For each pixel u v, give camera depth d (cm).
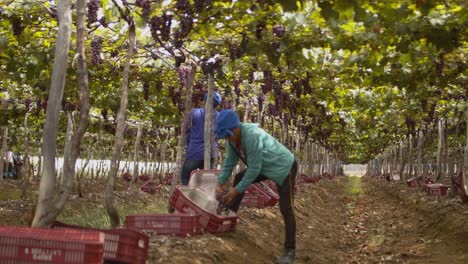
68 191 460
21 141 1972
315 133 2133
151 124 1947
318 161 3259
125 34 742
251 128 604
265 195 1008
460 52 876
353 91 1365
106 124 1645
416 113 1567
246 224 779
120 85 1132
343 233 1117
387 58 852
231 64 873
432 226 1051
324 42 750
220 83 1066
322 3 555
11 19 709
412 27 677
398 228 1150
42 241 326
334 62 950
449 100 1261
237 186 603
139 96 1229
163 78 1080
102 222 791
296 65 973
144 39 792
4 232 345
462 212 1020
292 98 1353
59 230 363
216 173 687
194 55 817
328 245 909
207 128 819
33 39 808
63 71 478
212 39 788
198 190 652
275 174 620
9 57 818
